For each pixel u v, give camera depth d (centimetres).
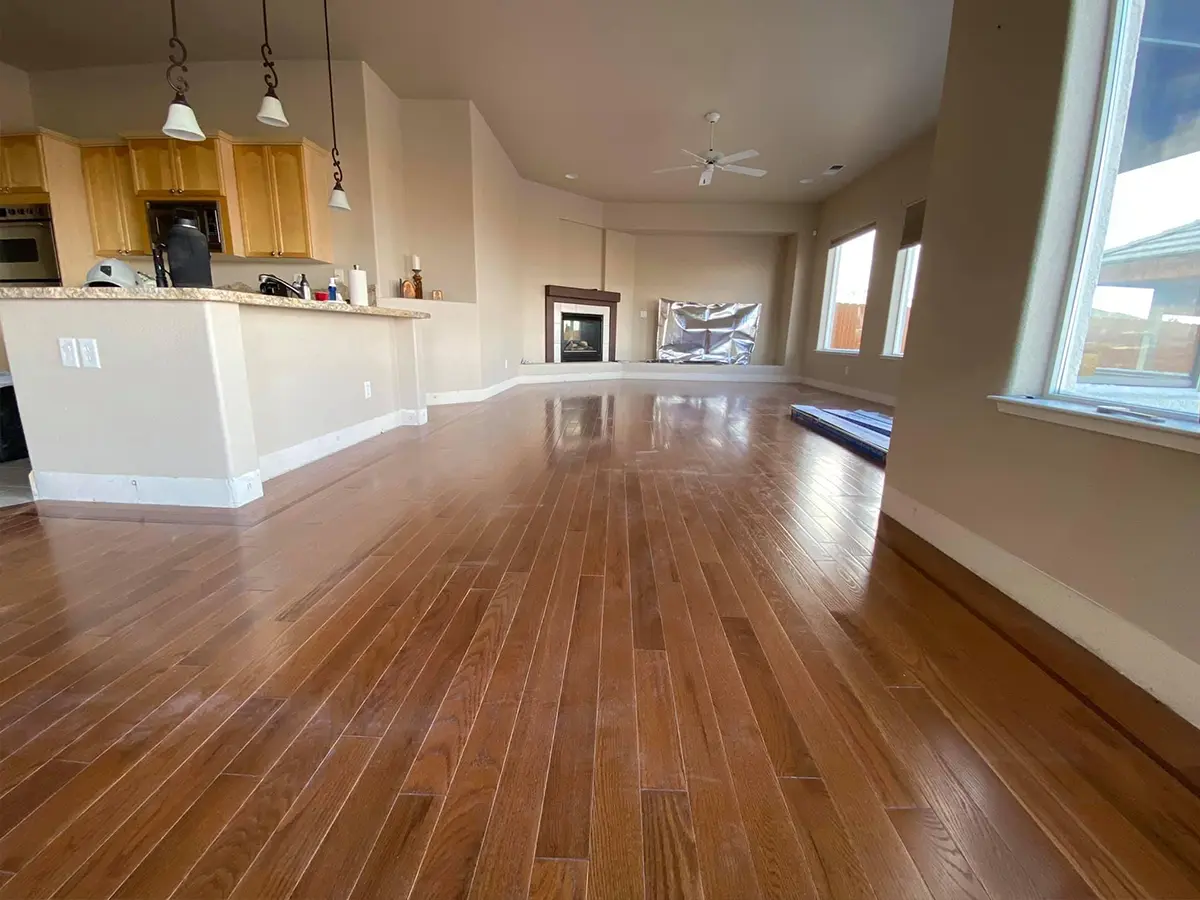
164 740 111
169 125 279
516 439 415
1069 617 154
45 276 466
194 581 181
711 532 233
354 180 485
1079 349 172
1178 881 86
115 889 82
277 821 93
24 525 227
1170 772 107
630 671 137
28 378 243
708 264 967
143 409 243
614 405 612
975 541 196
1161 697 127
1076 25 155
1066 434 154
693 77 478
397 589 177
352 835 91
